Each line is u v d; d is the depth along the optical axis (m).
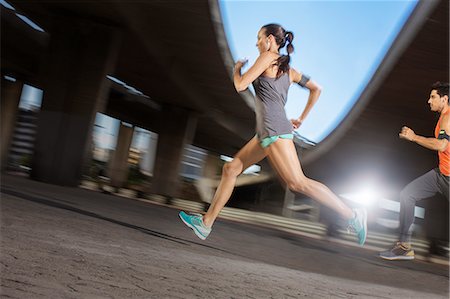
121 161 61.94
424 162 38.47
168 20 23.03
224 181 5.41
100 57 23.92
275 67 4.89
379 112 26.83
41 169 23.31
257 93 4.97
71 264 3.23
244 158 5.27
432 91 6.62
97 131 59.69
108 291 2.61
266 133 4.93
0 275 2.57
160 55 29.38
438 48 16.86
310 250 9.59
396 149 36.59
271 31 4.88
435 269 9.69
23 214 6.05
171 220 10.91
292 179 4.99
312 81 5.07
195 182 61.09
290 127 4.98
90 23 24.03
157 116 59.94
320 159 53.41
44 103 23.75
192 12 21.22
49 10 24.11
